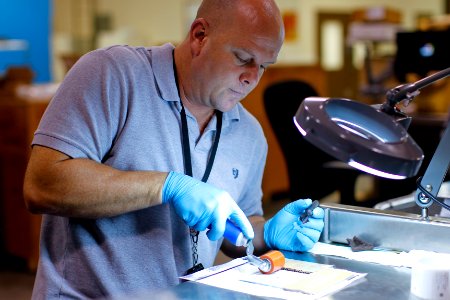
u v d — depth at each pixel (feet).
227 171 5.20
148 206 4.61
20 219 12.94
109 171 4.56
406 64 11.06
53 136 4.57
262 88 17.56
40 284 4.88
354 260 4.51
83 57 4.94
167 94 4.86
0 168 13.10
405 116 3.97
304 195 10.56
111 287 4.76
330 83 32.63
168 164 4.91
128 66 4.85
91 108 4.66
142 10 29.37
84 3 28.09
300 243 4.78
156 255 4.83
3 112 12.70
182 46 4.95
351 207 4.95
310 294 3.80
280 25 4.61
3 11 24.29
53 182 4.51
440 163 4.46
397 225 4.67
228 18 4.56
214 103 4.79
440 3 33.09
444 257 4.06
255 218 5.52
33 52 25.11
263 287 3.95
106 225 4.79
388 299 3.73
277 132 10.63
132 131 4.79
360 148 3.44
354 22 15.51
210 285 4.00
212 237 4.54
